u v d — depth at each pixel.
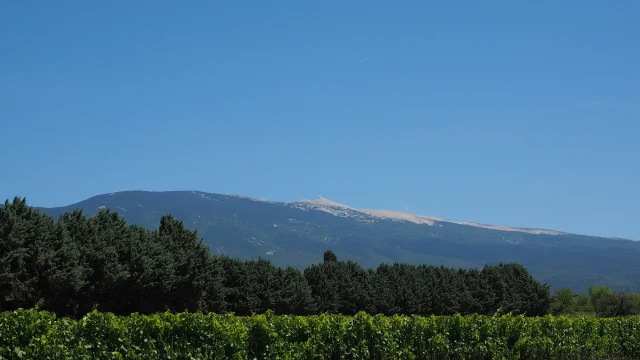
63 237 31.53
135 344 17.56
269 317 21.70
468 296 59.88
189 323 18.78
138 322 17.89
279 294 43.38
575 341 29.64
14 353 15.37
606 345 31.42
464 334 26.19
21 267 28.78
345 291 50.09
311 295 47.97
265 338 20.41
